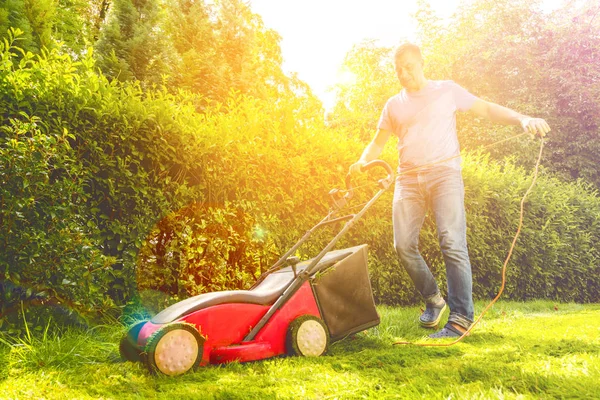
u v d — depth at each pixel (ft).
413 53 13.21
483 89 59.57
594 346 9.77
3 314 10.44
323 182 17.03
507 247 23.95
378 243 18.75
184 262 13.37
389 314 15.08
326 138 17.49
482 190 22.76
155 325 8.54
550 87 58.75
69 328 10.69
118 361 9.06
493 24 60.90
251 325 9.34
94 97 12.46
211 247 13.67
